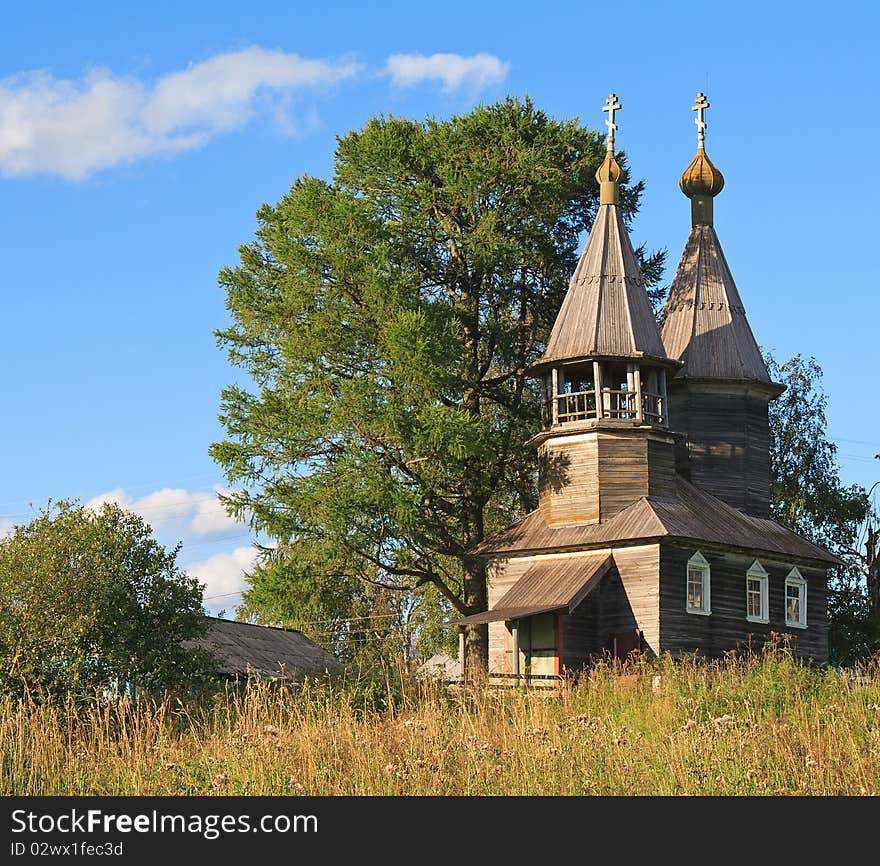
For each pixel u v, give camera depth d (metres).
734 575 46.38
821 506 65.12
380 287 45.72
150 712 28.94
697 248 53.47
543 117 50.66
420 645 68.69
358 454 45.16
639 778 21.02
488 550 47.69
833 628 62.47
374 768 21.81
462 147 49.81
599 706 31.17
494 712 30.28
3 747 23.41
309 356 46.75
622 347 46.66
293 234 47.72
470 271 50.31
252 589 48.00
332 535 45.22
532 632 45.84
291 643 49.75
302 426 45.78
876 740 22.53
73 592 31.44
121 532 33.41
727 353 51.31
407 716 28.73
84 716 28.20
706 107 54.94
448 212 49.97
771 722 25.42
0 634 30.52
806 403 68.12
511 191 49.69
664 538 43.50
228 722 26.34
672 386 51.19
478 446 44.47
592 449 46.12
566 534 46.03
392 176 49.78
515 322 52.16
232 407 46.72
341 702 27.66
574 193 50.84
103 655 31.42
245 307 48.09
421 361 44.34
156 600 33.00
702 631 44.62
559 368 47.44
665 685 31.36
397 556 49.09
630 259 48.50
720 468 50.50
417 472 46.84
